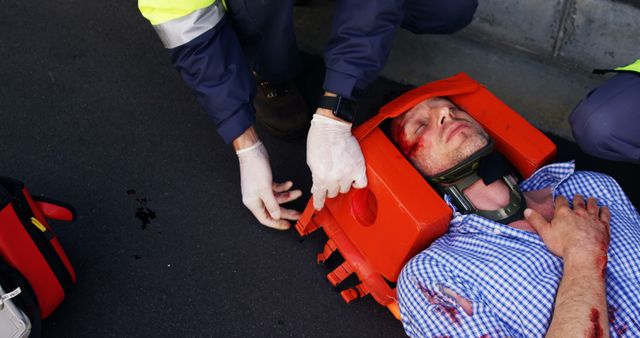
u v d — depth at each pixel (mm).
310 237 2316
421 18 2430
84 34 2832
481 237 1817
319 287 2211
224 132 1939
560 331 1573
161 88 2680
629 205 1974
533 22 2594
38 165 2451
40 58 2746
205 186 2422
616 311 1695
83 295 2166
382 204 1858
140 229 2312
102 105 2623
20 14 2887
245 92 1914
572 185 2004
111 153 2494
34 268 1872
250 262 2260
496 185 1927
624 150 2135
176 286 2199
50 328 2098
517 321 1700
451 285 1732
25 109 2600
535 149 2006
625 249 1761
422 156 1966
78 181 2418
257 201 2045
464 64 2711
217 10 1833
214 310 2154
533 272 1723
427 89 2061
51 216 1969
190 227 2326
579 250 1676
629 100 2043
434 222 1780
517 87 2633
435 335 1709
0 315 1760
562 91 2607
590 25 2486
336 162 1864
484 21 2705
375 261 1989
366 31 1839
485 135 1913
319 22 2842
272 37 2162
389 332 2123
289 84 2496
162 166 2469
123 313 2141
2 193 1802
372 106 2625
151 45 2809
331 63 1883
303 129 2514
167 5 1725
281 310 2162
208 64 1837
